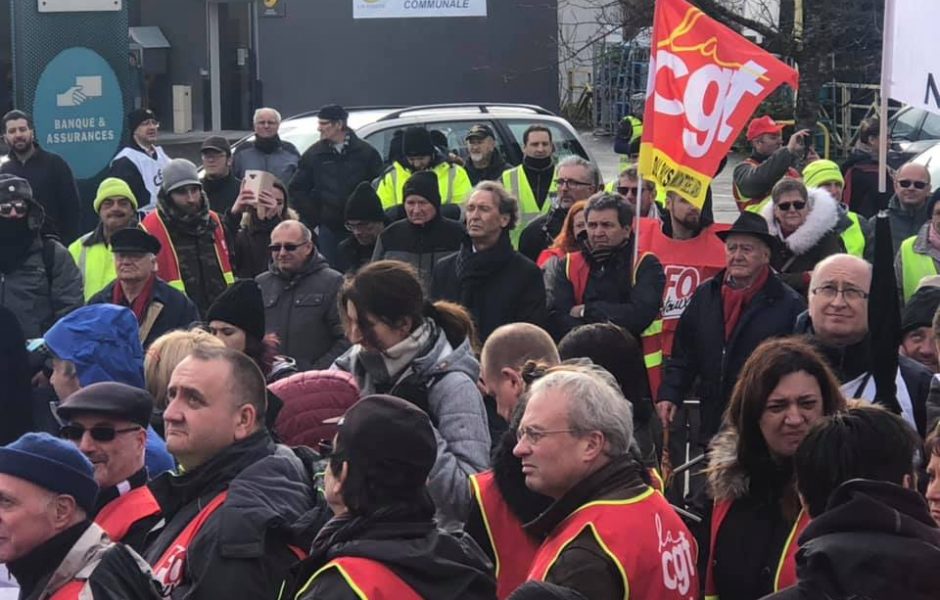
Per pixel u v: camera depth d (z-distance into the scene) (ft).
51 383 20.95
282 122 48.42
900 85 16.03
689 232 26.45
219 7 87.04
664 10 24.06
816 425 11.74
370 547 11.36
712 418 22.68
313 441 16.65
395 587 11.25
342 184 38.73
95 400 14.60
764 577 13.70
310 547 13.16
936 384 16.57
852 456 11.41
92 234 30.45
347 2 85.87
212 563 12.97
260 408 14.11
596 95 94.94
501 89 86.84
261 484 13.51
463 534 12.54
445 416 16.02
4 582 15.72
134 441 14.80
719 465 14.21
